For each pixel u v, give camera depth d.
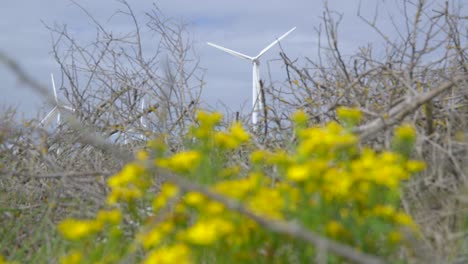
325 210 7.41
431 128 11.81
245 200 7.70
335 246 6.00
